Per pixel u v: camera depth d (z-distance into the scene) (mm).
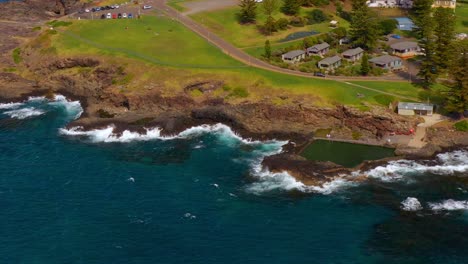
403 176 139375
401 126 160250
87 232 119500
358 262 108500
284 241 115562
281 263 108562
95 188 138000
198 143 162375
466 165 143750
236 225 121312
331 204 128625
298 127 167750
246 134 165500
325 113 169250
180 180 141500
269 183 138250
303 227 120250
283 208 127562
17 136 170000
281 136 163250
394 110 169375
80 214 126375
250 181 140000
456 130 159000
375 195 131625
